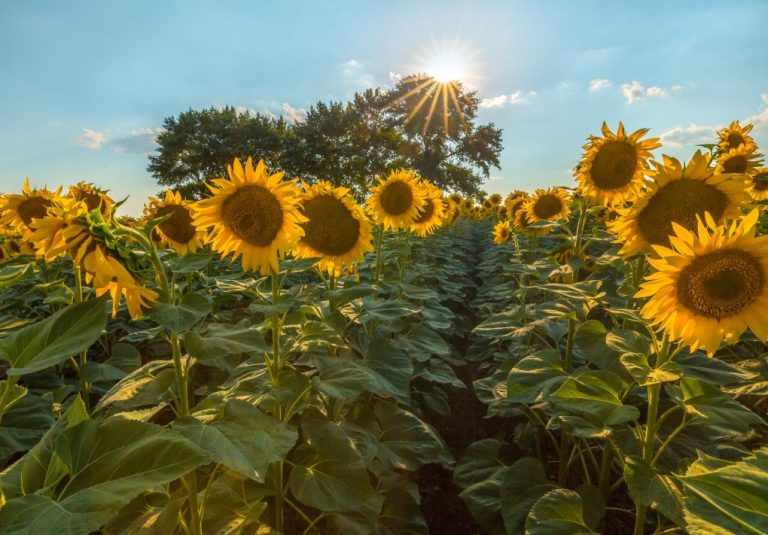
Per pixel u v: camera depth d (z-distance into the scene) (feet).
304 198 12.51
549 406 10.63
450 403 19.02
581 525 7.91
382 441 11.28
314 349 9.27
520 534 9.38
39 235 5.48
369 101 204.44
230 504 7.70
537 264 14.14
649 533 10.39
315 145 183.21
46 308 19.54
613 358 8.95
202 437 5.30
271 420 5.88
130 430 4.13
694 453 8.46
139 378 7.22
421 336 14.75
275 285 9.26
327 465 8.18
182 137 185.88
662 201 9.33
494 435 16.37
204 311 5.86
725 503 2.29
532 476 10.21
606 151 13.33
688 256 6.70
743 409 6.86
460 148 202.69
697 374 8.32
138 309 5.99
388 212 17.63
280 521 8.84
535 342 16.96
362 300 12.08
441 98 194.59
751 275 6.46
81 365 12.86
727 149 18.22
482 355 20.89
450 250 38.83
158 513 6.82
